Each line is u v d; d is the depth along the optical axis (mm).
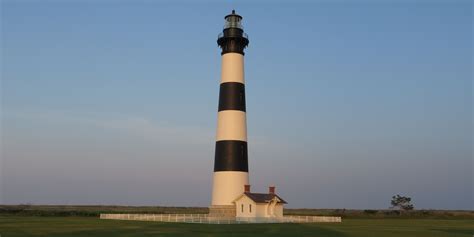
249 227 44812
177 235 34906
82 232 37500
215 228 42938
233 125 58969
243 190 58188
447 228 49000
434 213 98250
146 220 58062
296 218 57469
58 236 33969
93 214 80688
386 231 42625
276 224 51000
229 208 57531
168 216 56625
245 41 61219
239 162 58531
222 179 58188
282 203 59875
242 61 61312
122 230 39750
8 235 34531
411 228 48000
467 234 40312
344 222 59531
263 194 59062
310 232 39406
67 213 81625
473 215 93500
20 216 73125
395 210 109375
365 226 50250
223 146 58844
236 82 60031
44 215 77000
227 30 60750
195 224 49594
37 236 33938
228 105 59469
